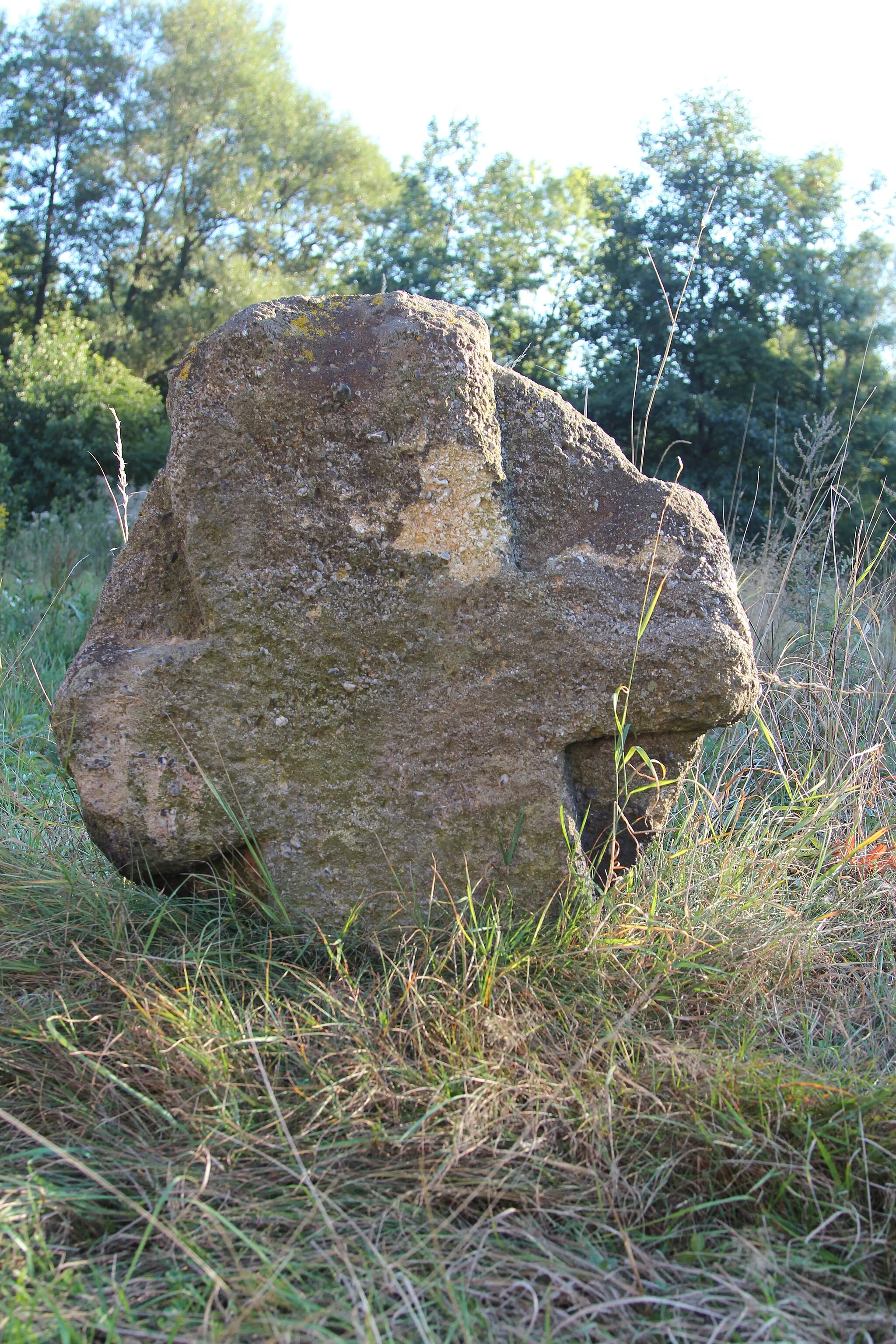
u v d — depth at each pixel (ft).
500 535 7.50
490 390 7.66
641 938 7.49
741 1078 6.36
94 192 74.33
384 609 7.41
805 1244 5.50
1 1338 4.61
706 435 38.70
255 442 7.44
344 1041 6.61
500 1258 5.27
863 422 35.53
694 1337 4.93
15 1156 5.67
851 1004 7.93
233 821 7.45
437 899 7.54
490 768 7.45
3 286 64.90
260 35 80.07
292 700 7.45
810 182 38.81
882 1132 6.15
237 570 7.40
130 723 7.42
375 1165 5.89
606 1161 5.93
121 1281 5.15
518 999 7.01
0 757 11.93
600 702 7.40
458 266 51.13
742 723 11.45
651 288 37.99
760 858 9.25
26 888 8.41
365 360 7.50
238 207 77.51
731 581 7.69
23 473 46.93
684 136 38.75
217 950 7.63
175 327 71.51
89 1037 6.77
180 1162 5.84
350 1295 4.93
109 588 7.88
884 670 12.35
